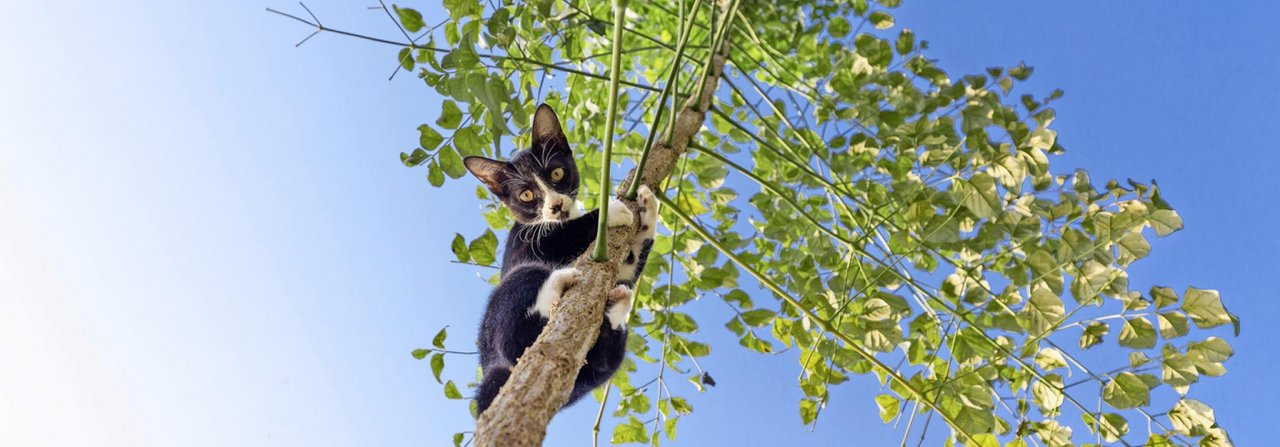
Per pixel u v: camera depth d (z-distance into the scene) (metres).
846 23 4.79
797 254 4.66
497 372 3.52
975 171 3.66
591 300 2.49
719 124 5.04
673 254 4.31
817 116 4.61
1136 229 3.48
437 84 3.10
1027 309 3.75
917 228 3.80
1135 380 3.50
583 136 4.68
